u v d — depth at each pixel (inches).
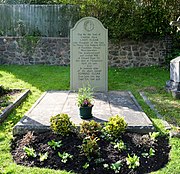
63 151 146.9
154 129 171.6
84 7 417.1
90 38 282.7
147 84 322.0
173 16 422.0
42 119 186.2
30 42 431.2
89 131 156.5
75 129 162.7
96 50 284.2
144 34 418.3
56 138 158.2
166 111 219.6
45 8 436.1
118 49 425.4
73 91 284.2
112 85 317.1
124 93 278.1
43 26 440.1
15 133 169.3
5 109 208.8
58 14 436.8
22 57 435.5
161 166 137.9
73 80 287.4
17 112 214.5
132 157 142.6
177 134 166.2
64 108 217.5
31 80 330.6
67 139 156.5
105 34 282.4
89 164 136.6
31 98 258.1
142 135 168.7
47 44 431.8
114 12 409.7
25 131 169.2
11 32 442.6
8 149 152.4
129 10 412.5
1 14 439.2
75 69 286.0
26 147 149.3
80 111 188.7
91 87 287.7
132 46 424.8
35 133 167.5
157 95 273.7
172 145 156.6
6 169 131.0
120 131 159.0
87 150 140.3
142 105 237.1
